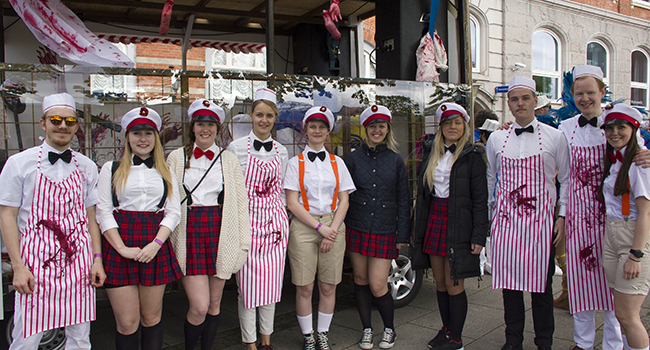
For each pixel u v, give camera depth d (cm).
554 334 329
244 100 337
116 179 230
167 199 239
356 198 305
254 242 273
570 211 273
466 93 410
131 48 746
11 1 353
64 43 348
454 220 287
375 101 379
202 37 613
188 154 259
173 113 318
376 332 340
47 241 211
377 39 476
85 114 299
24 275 205
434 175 298
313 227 284
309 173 289
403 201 306
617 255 243
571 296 276
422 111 394
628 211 237
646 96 1224
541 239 276
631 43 1155
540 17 1020
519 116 279
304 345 301
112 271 227
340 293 445
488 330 339
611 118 239
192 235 251
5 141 282
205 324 265
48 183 212
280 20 573
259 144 280
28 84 286
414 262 306
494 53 975
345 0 518
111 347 320
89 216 229
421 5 449
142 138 232
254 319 279
